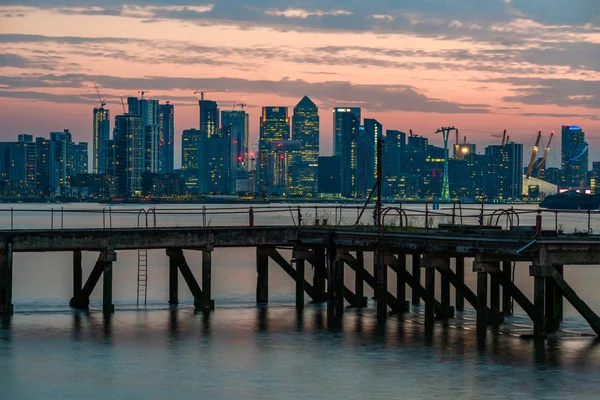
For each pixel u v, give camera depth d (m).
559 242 52.84
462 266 72.25
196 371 50.97
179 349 57.00
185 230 71.69
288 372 50.62
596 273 109.12
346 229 73.38
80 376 49.75
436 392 46.06
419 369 50.94
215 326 65.44
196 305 74.00
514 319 67.75
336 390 46.66
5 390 46.81
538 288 53.78
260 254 78.19
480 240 56.12
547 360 52.62
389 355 54.75
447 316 68.69
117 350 56.59
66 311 72.62
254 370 51.16
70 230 68.44
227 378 49.31
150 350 56.66
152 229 70.69
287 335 61.69
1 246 67.06
